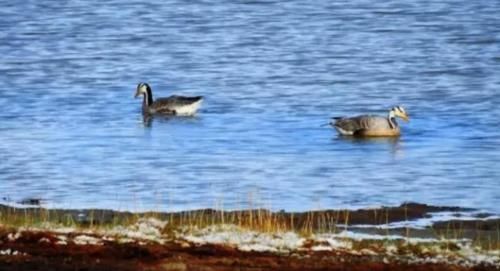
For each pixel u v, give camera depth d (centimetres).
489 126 4681
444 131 4572
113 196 3275
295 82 6034
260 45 7550
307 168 3778
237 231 2383
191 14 9319
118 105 5294
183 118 4934
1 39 7794
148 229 2397
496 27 8238
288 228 2586
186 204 3141
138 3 9994
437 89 5741
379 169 3766
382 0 10075
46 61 6762
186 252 2130
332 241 2311
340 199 3244
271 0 10181
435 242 2389
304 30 8300
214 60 6888
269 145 4256
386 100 5472
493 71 6294
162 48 7406
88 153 4059
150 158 3962
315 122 4819
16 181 3538
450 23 8544
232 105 5309
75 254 2084
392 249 2245
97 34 8094
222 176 3628
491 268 2056
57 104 5291
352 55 7044
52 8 9644
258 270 1973
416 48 7344
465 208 3061
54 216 2773
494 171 3712
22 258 2039
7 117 4922
